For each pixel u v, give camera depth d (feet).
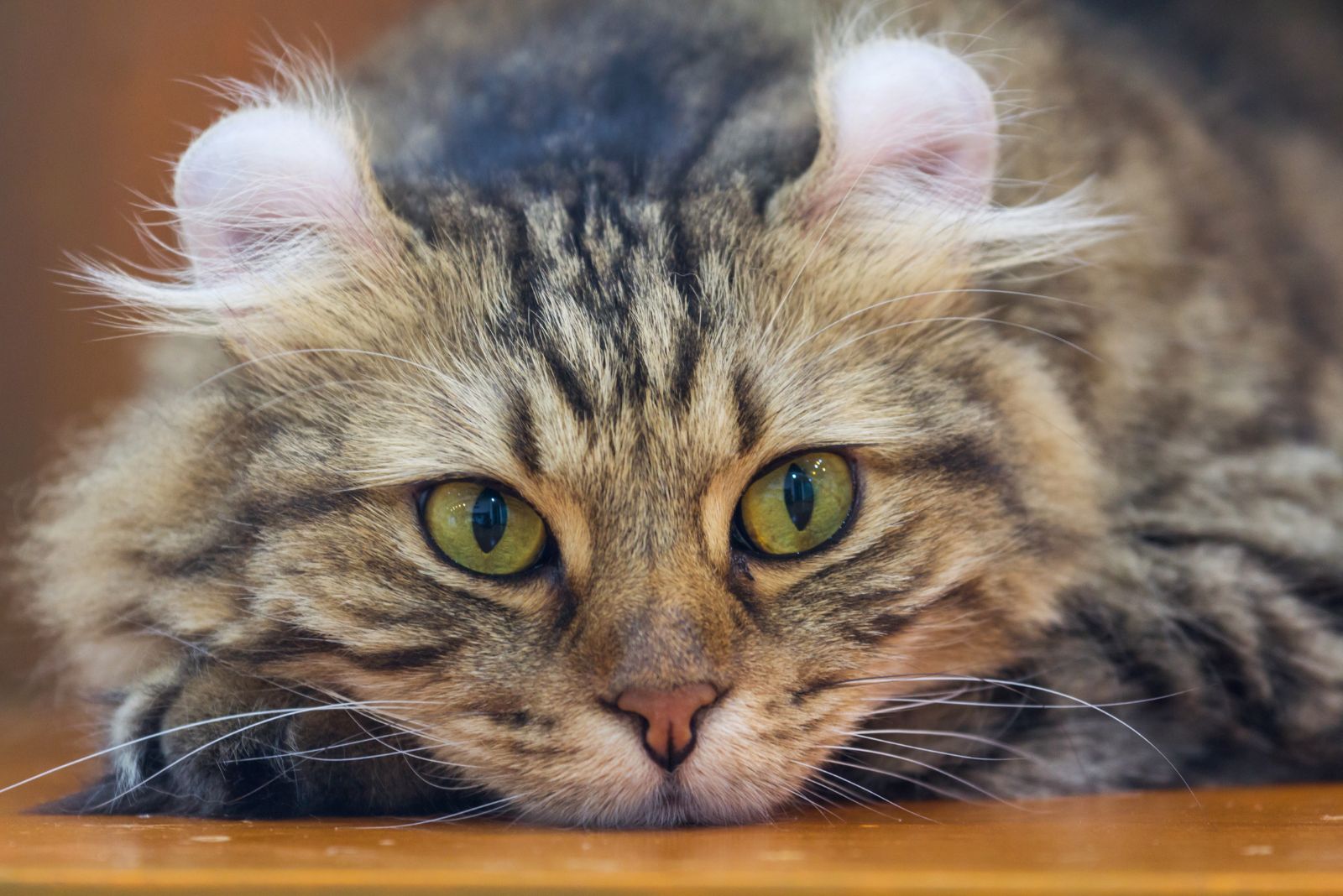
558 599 1.91
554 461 1.91
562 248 1.98
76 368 2.74
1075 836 1.82
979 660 2.02
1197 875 1.70
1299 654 2.09
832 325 1.98
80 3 2.72
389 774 1.93
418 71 2.25
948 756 2.01
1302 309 2.35
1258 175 2.41
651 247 1.97
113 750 1.95
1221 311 2.24
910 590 1.96
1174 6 2.53
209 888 1.70
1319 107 2.55
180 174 1.98
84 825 1.87
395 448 1.93
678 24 2.23
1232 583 2.09
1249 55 2.53
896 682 1.97
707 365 1.94
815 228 2.00
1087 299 2.15
